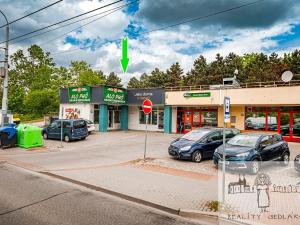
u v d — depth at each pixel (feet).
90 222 20.77
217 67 186.19
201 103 87.71
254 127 82.53
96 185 30.55
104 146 64.28
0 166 41.98
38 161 45.83
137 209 24.25
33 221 20.59
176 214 23.43
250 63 181.68
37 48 220.02
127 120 110.32
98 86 96.27
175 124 98.17
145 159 46.93
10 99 189.26
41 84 199.41
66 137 71.31
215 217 22.13
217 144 48.83
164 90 95.45
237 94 80.48
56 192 28.53
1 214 21.95
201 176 35.86
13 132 59.67
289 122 76.54
